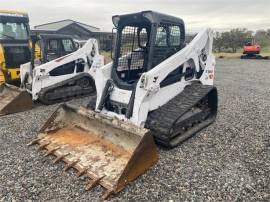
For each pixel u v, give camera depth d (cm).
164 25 509
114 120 414
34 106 752
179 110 484
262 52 3133
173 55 516
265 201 342
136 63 546
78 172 393
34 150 469
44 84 766
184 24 558
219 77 1305
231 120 631
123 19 503
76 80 835
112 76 513
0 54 806
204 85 571
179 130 511
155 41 486
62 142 456
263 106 753
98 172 379
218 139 524
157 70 465
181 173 403
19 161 436
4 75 824
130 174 372
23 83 801
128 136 401
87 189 361
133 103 463
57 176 394
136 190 364
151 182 380
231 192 360
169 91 519
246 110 713
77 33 3878
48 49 816
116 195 354
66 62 805
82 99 840
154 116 482
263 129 577
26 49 867
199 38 581
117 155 398
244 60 2288
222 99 832
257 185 374
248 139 525
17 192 362
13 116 668
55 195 356
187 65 564
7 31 837
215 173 404
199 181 384
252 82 1153
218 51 3534
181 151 472
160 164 426
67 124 490
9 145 497
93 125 452
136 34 531
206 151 474
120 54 520
